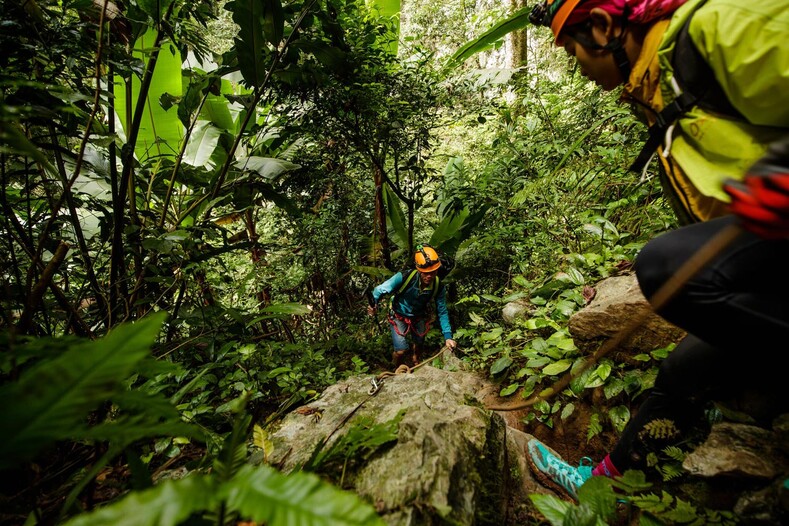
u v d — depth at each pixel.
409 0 8.88
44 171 2.07
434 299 4.10
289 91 3.78
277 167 3.98
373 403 1.84
